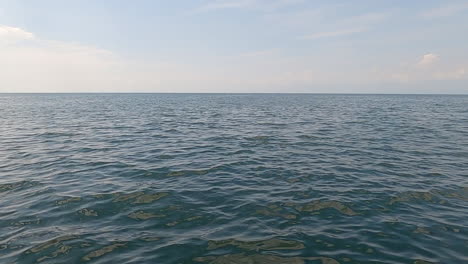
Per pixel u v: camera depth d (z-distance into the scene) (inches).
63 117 1179.3
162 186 335.6
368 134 727.7
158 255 196.1
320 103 2559.1
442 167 417.4
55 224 239.6
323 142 621.0
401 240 216.5
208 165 430.9
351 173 389.7
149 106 2039.9
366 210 271.6
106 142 616.1
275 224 243.4
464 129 807.7
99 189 323.3
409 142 616.4
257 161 456.1
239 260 191.6
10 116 1206.3
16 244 207.0
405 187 332.8
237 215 260.5
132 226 238.4
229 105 2203.5
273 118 1162.0
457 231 229.9
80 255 194.9
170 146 575.5
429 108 1797.5
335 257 195.2
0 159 459.8
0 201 286.2
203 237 220.7
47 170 398.3
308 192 318.3
